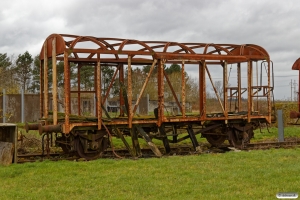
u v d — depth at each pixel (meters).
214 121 15.62
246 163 11.29
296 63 21.41
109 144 13.59
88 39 12.80
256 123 16.52
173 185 8.76
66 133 12.27
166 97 34.44
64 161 11.77
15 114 26.59
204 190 8.34
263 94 16.41
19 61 55.03
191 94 34.75
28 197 7.89
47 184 9.02
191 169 10.51
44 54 13.68
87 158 12.99
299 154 12.87
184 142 17.86
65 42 12.56
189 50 14.65
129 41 13.52
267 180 9.12
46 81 13.72
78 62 14.84
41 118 13.66
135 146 13.64
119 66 15.63
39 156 13.27
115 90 36.81
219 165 10.99
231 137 15.89
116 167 10.95
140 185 8.75
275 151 13.79
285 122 24.83
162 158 12.39
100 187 8.64
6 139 12.21
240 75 17.12
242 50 16.17
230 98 17.38
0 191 8.37
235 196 7.85
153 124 14.24
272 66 16.27
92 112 28.27
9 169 10.45
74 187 8.66
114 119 13.77
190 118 14.62
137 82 39.59
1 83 39.88
